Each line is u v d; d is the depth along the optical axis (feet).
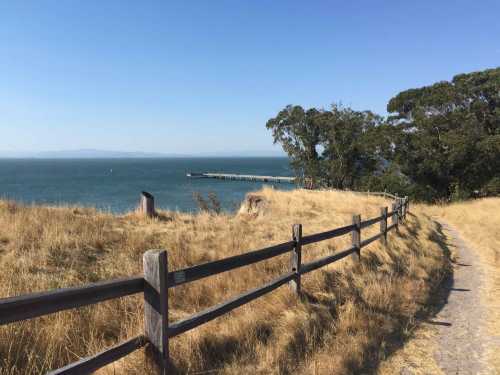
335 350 14.06
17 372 10.21
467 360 14.94
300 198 63.10
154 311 10.48
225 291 18.45
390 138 121.80
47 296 7.97
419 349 15.69
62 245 21.74
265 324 15.24
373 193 98.37
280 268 22.59
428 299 22.49
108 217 32.60
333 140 147.54
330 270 22.29
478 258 36.99
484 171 115.03
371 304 19.11
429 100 123.75
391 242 33.24
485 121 124.98
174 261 21.89
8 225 23.71
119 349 9.75
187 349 12.34
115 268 19.84
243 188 232.53
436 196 121.70
